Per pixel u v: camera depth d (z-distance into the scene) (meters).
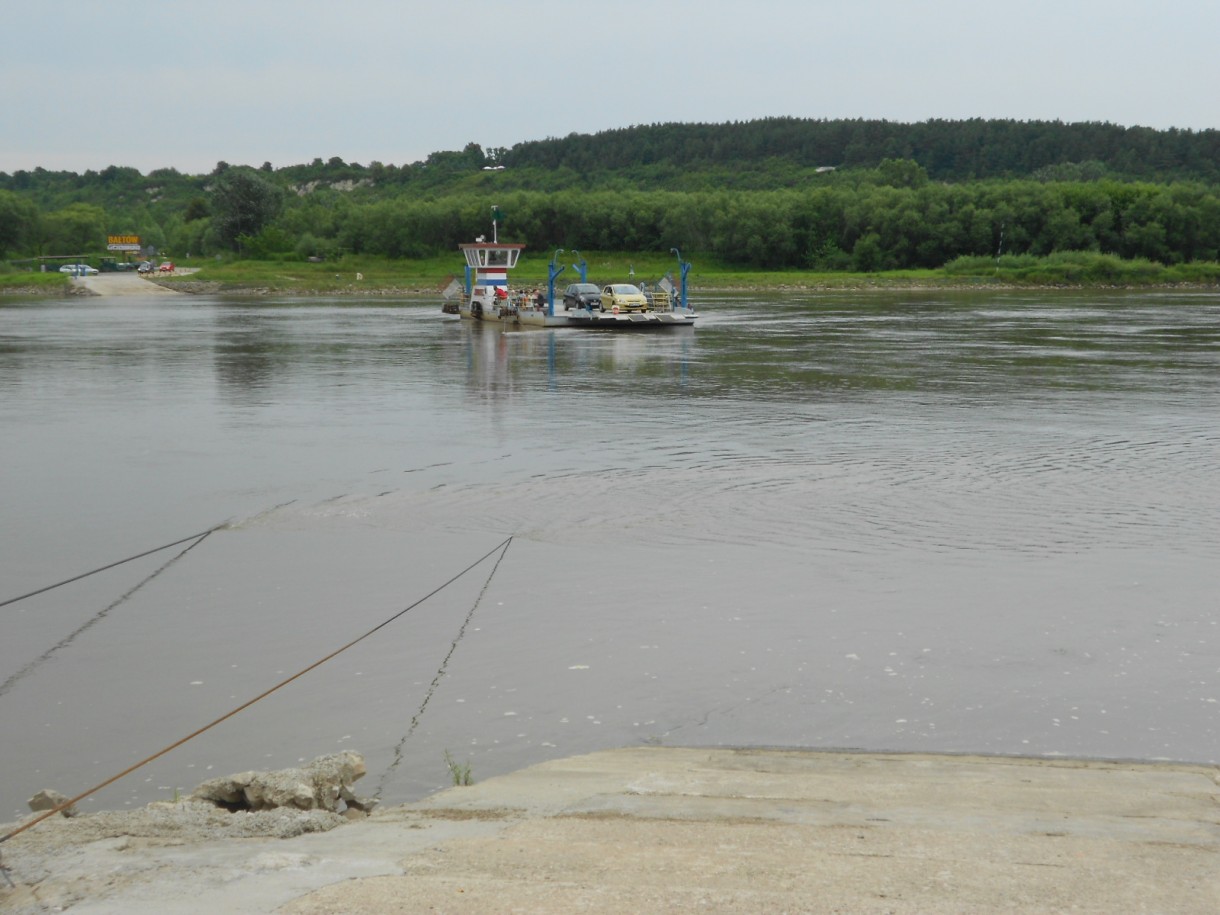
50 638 10.88
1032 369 34.75
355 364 38.03
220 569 13.15
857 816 6.13
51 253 180.00
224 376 34.31
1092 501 16.02
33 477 18.62
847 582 12.31
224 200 164.12
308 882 5.02
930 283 126.62
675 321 57.56
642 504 16.08
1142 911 4.59
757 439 21.53
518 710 8.94
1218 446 20.45
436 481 17.91
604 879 4.97
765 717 8.71
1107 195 149.50
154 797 7.53
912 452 20.02
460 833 5.85
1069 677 9.52
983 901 4.68
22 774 7.94
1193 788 6.99
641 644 10.44
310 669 9.91
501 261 67.00
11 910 4.90
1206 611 11.23
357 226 154.88
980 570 12.71
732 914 4.51
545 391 29.78
